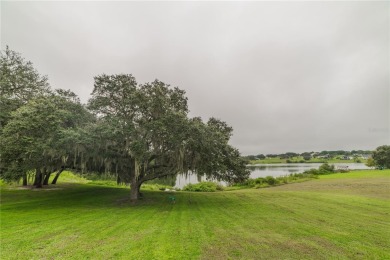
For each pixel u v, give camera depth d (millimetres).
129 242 7570
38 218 11352
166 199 18578
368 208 12672
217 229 9148
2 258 6289
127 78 16797
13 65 21578
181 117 15297
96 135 14562
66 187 26125
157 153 16188
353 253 6500
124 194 21406
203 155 15797
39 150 13977
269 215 11672
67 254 6559
